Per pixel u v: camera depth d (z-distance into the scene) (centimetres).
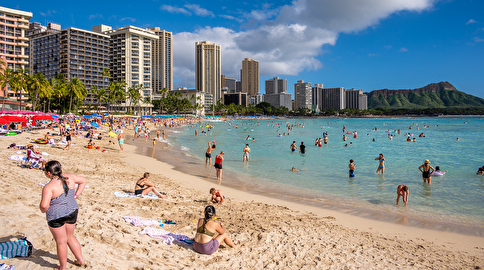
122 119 9156
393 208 1278
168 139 4903
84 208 909
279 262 680
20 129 3578
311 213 1162
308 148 3697
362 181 1833
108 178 1534
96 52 15050
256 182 1792
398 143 4403
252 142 4488
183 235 768
